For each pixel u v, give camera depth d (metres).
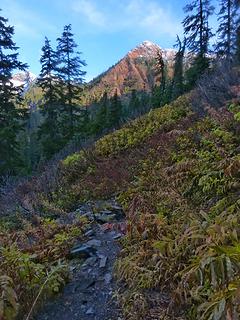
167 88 36.94
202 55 31.08
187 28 33.62
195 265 3.17
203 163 6.83
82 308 4.02
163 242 4.26
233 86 11.01
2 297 3.62
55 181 11.59
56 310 4.06
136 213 5.45
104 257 5.13
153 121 14.45
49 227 6.62
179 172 7.11
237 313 2.41
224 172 5.86
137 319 3.53
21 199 10.41
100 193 9.14
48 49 34.34
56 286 4.25
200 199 6.02
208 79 14.68
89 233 6.22
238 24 27.28
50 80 34.34
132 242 5.12
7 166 22.16
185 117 12.73
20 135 40.44
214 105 10.98
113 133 15.62
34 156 37.53
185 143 9.12
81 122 35.44
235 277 2.63
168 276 3.93
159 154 9.68
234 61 15.93
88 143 17.20
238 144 7.24
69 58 35.62
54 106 34.00
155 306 3.68
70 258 5.33
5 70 24.41
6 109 24.38
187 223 4.62
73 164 12.77
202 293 3.12
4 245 5.73
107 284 4.41
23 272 4.20
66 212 8.41
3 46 24.19
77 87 36.12
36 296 4.05
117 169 10.41
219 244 3.24
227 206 5.00
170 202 6.01
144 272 4.15
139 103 40.69
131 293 3.87
